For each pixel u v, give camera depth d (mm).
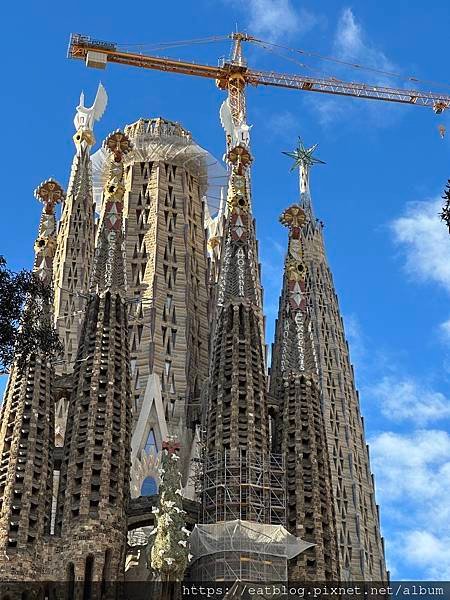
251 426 86750
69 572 78062
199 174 119062
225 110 128000
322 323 134750
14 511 79562
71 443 83938
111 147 101375
